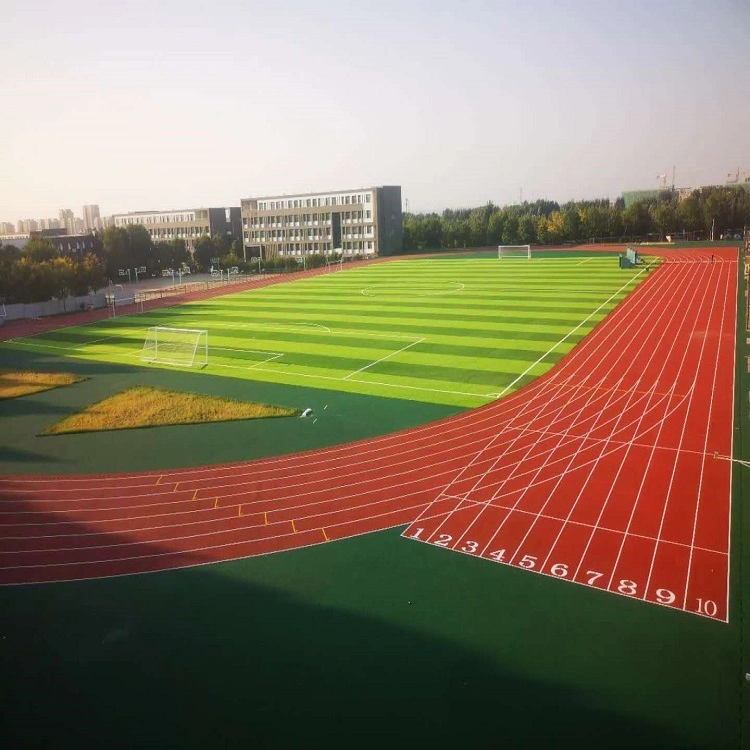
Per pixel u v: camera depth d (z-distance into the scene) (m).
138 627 12.82
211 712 10.59
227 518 17.23
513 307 48.38
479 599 13.38
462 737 9.95
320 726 10.23
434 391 28.34
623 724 10.12
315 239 118.94
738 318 41.31
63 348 41.75
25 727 10.38
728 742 9.73
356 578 14.29
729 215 109.50
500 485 18.66
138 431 24.44
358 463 20.62
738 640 11.93
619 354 33.47
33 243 71.00
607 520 16.41
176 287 76.81
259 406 26.77
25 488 19.41
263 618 12.99
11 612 13.38
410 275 76.50
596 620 12.59
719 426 22.94
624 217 114.06
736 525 15.98
